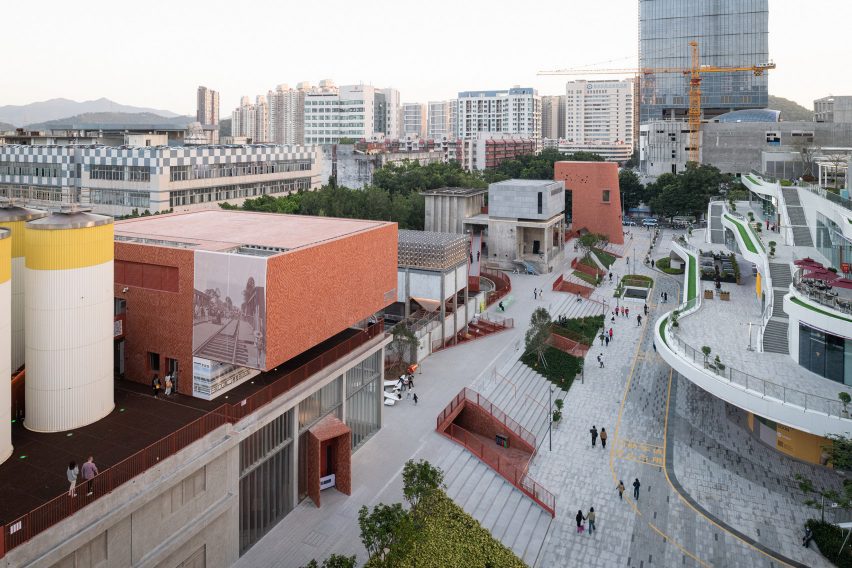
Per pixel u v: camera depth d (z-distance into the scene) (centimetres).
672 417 4938
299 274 3303
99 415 2950
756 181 9831
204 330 3216
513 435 4453
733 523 3562
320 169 13162
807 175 8806
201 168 9981
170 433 2839
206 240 3616
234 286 3122
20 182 10750
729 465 4203
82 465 2528
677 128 17050
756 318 6062
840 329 4219
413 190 12112
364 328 4744
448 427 4481
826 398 4034
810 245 7006
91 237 2833
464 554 3058
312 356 3769
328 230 4000
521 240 9712
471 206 9875
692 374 4644
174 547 2561
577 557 3275
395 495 3575
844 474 4041
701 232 11212
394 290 4388
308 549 3100
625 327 7338
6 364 2559
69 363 2809
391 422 4409
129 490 2377
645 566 3203
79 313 2819
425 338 5706
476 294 7550
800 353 4684
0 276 2498
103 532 2291
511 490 3819
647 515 3641
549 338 6019
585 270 9831
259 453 3148
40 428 2814
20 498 2311
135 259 3388
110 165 9656
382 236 4159
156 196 9231
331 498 3534
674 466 4184
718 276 7912
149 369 3412
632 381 5678
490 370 5450
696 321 5975
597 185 12306
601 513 3662
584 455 4344
